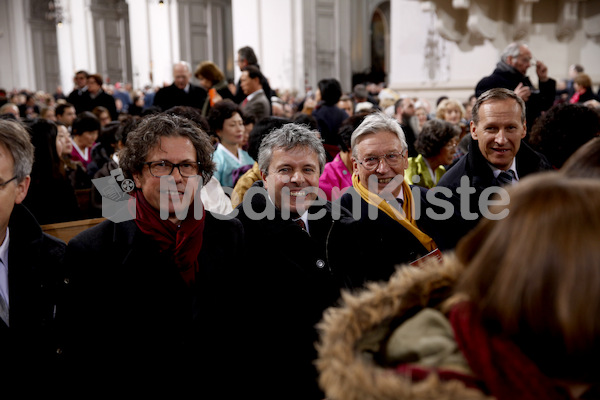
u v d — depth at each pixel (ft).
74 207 9.91
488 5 26.40
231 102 11.54
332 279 6.07
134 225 5.20
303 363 5.87
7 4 98.22
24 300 5.06
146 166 5.14
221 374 5.58
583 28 27.55
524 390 2.27
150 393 5.14
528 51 13.03
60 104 22.68
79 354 5.03
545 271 2.20
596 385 2.44
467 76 28.09
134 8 62.54
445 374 2.44
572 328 2.12
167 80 62.03
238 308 5.77
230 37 67.56
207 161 5.47
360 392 2.39
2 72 99.81
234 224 5.79
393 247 6.89
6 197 4.72
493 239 2.43
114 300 5.04
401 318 2.99
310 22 52.80
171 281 5.15
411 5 29.96
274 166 6.02
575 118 8.17
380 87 41.75
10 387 4.94
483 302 2.39
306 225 6.31
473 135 7.68
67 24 79.77
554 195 2.34
